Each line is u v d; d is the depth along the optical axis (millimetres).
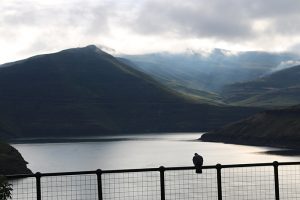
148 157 173875
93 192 52031
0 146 120125
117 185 60812
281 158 157375
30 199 33312
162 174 17594
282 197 43062
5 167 110500
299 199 41844
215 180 65500
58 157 182125
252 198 47656
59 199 34594
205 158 160875
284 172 77500
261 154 177125
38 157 183250
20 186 58156
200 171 17859
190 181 64250
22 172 113500
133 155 185125
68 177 79562
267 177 69875
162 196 17609
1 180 15320
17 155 120438
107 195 49625
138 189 56125
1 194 15188
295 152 185250
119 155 186750
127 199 44844
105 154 193500
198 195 47750
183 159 161250
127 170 17453
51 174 16766
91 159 170750
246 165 18391
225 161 147750
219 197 18156
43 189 53688
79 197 47344
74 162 160250
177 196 46656
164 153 191625
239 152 189125
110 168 137000
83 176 80812
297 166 90500
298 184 52062
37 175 16688
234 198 48094
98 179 17281
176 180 64688
